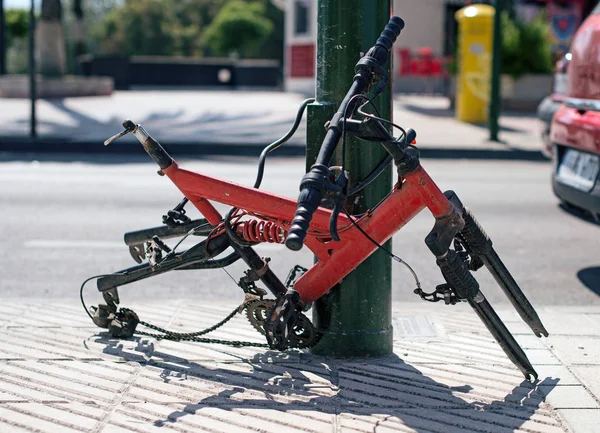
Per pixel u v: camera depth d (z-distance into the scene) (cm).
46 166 1249
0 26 2903
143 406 346
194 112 1967
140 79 3247
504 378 390
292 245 279
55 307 503
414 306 543
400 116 1928
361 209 394
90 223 812
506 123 1828
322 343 411
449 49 2697
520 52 2075
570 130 667
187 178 394
